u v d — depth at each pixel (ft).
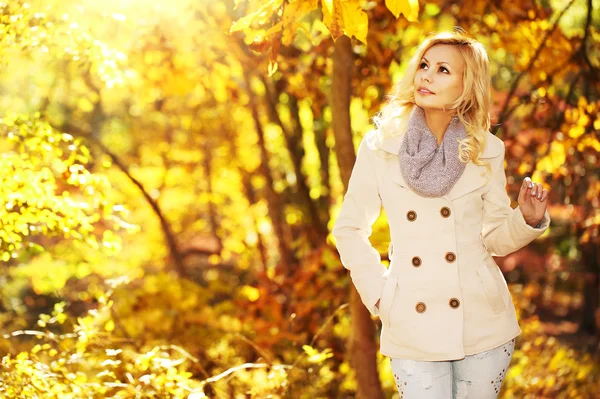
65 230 14.60
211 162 48.98
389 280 9.30
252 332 23.88
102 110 48.91
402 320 9.18
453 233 9.12
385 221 22.30
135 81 24.75
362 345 16.98
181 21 21.31
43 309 37.09
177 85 23.68
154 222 51.16
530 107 21.34
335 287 25.00
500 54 24.40
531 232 9.18
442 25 21.52
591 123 18.75
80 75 34.50
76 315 34.24
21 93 34.47
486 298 9.20
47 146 14.62
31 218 14.39
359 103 28.35
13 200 14.06
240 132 43.98
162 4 20.43
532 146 19.83
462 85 9.26
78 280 41.88
